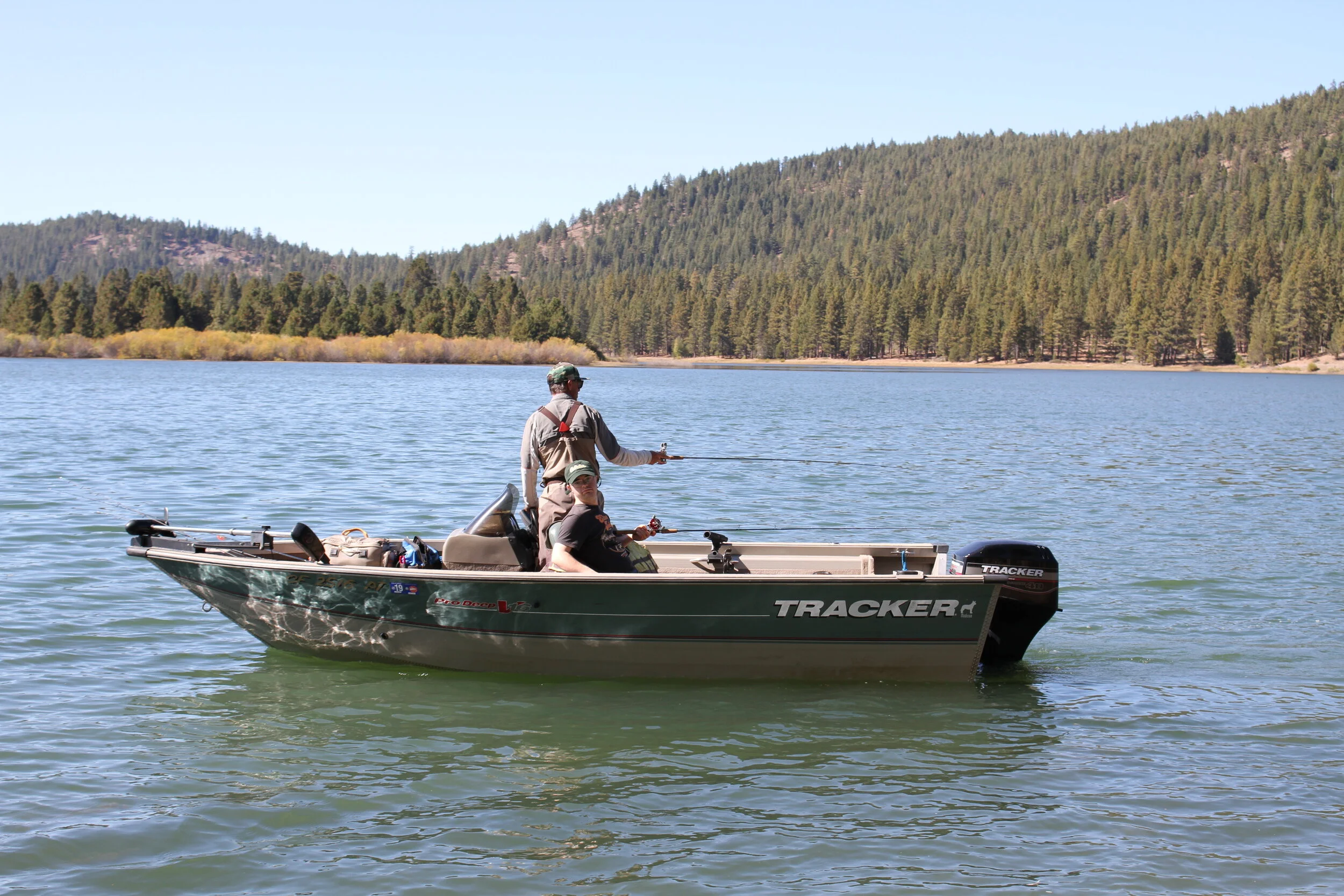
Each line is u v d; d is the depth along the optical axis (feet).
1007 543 25.76
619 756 20.58
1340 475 67.51
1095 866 16.43
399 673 25.49
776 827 17.67
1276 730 22.25
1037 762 20.52
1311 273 500.74
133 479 56.13
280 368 282.36
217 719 22.22
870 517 48.32
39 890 15.40
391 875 15.97
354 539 27.45
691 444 85.87
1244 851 16.90
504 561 25.32
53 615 29.32
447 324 458.91
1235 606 32.60
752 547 28.22
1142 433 106.63
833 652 24.52
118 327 416.46
